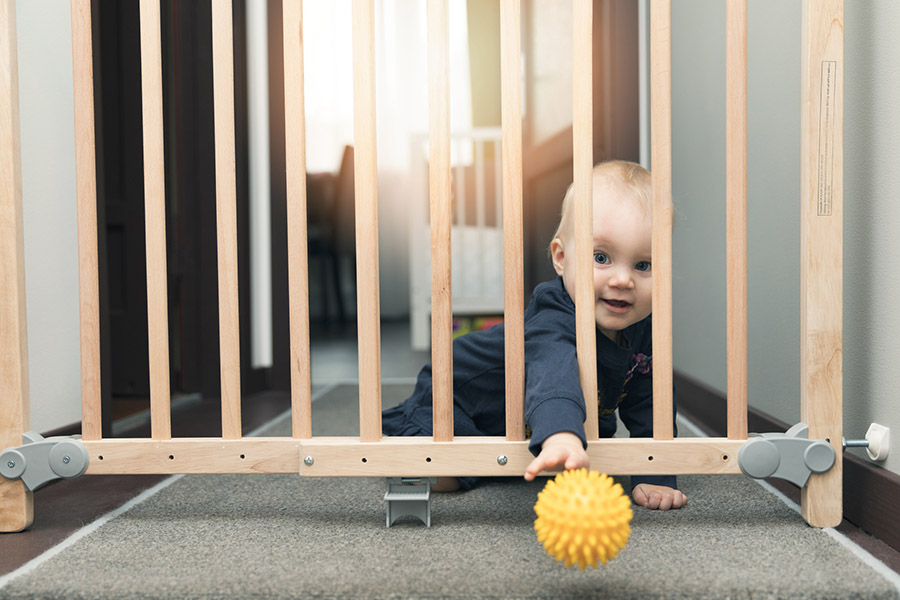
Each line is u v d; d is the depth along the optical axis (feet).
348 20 11.05
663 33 2.34
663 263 2.40
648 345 3.12
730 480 3.14
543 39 8.76
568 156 7.39
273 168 7.02
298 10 2.41
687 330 5.51
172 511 2.71
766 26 3.76
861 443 2.51
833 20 2.40
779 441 2.39
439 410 2.40
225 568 2.06
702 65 5.00
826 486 2.40
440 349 2.39
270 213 7.07
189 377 6.37
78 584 1.95
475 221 10.61
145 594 1.89
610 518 1.72
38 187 3.51
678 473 2.39
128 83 6.26
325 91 12.15
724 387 4.43
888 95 2.48
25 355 2.59
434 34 2.36
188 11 6.34
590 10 2.33
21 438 2.55
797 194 3.29
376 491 2.98
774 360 3.62
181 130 6.38
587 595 1.83
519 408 2.40
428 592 1.85
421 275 10.17
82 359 2.55
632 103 6.42
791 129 3.37
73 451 2.49
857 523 2.54
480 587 1.87
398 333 13.10
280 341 7.06
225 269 2.50
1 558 2.25
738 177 2.40
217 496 2.92
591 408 2.40
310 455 2.42
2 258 2.51
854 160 2.74
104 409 3.74
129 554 2.20
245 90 6.88
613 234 2.75
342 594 1.86
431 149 2.39
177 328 6.51
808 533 2.36
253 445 2.48
